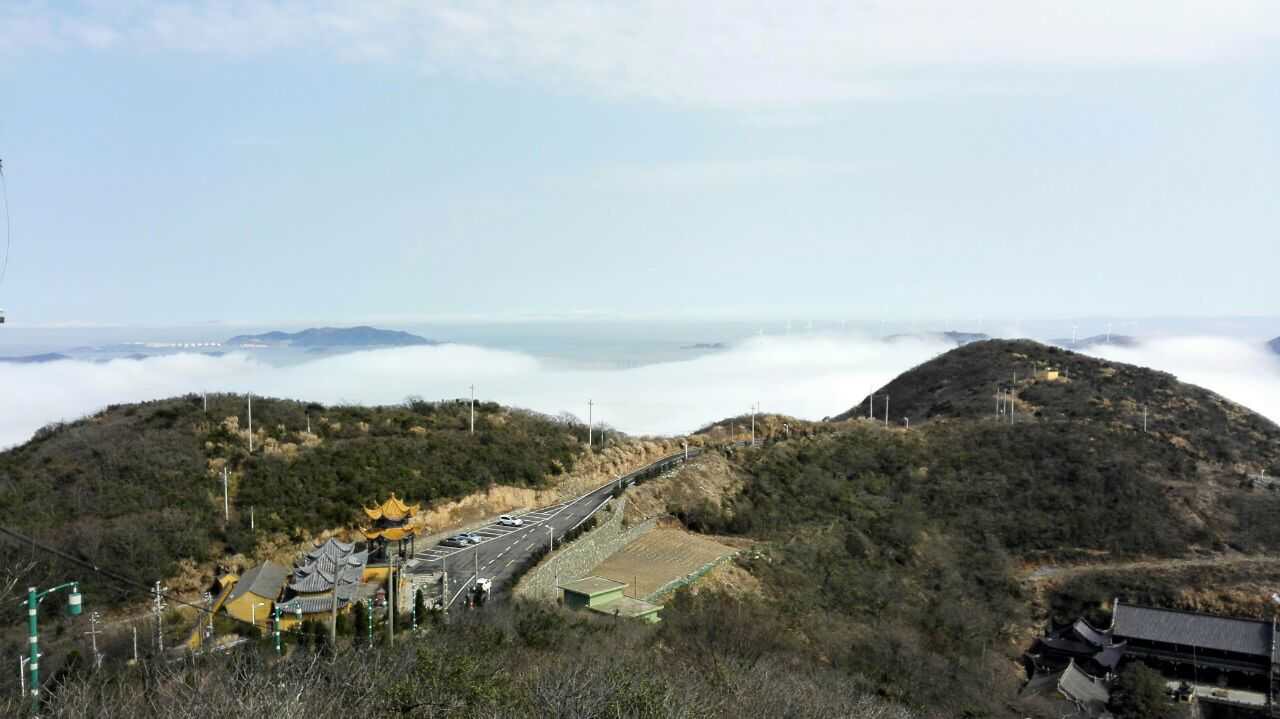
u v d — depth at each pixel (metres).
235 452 64.00
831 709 28.92
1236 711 60.41
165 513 53.56
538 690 22.08
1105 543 78.69
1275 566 75.19
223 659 27.53
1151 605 71.06
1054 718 53.19
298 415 76.38
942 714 45.50
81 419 73.31
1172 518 82.00
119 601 45.16
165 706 19.34
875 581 65.88
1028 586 73.00
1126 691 59.22
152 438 64.50
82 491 55.41
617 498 72.50
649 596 52.44
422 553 55.66
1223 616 67.25
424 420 83.25
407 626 38.38
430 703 20.64
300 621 38.62
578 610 46.47
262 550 53.41
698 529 72.44
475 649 29.94
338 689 21.45
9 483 55.84
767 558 64.69
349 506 59.78
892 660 49.47
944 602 65.31
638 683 23.02
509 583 48.25
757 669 32.97
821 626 54.09
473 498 68.00
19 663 25.69
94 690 21.25
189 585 49.03
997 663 61.59
